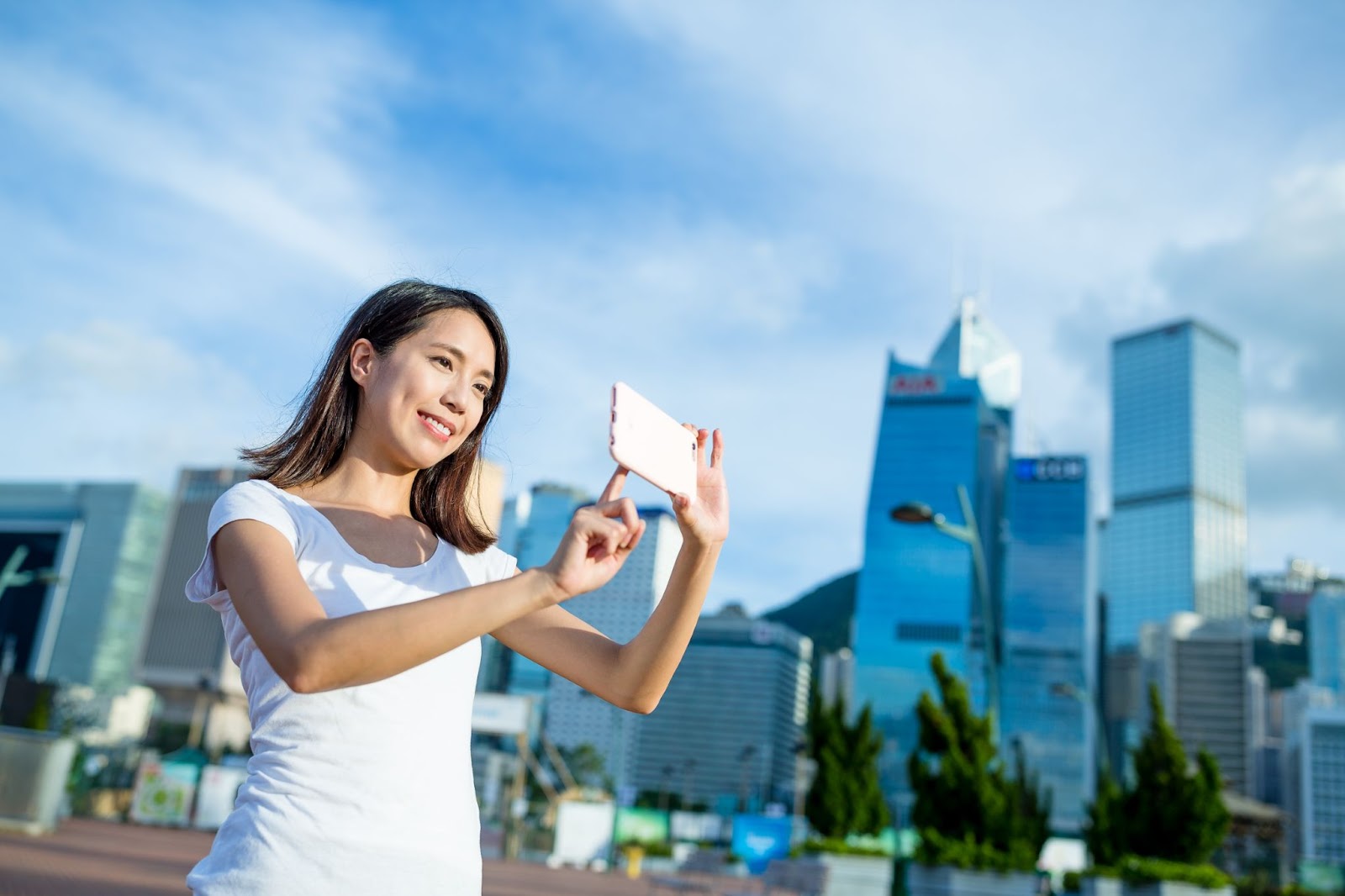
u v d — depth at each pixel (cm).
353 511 182
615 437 157
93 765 5591
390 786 155
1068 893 1652
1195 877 1470
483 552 201
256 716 161
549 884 2203
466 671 171
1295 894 3219
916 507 1889
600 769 14550
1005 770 1650
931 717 1586
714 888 2050
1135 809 1627
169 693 15912
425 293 193
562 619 197
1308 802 17325
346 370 192
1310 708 17762
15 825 2031
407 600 172
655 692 186
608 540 151
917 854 1504
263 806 151
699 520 177
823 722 1744
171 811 3609
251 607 151
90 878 1298
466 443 202
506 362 203
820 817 1683
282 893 146
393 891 152
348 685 142
